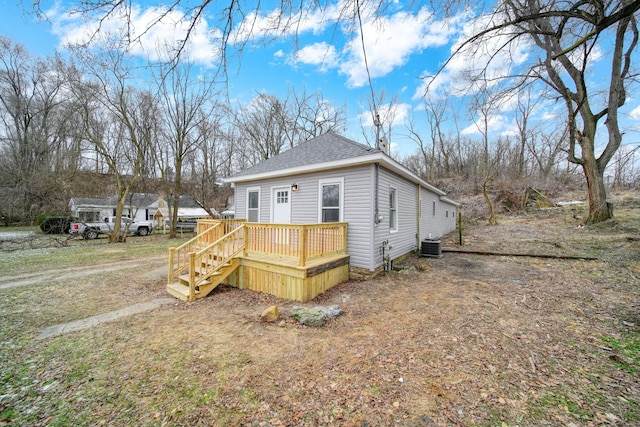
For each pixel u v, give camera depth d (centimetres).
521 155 2292
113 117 1537
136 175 1496
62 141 1920
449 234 1409
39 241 1337
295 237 526
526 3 383
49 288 576
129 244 1376
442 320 375
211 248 560
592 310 391
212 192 2656
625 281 508
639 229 900
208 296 525
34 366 275
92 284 608
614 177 1478
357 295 508
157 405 217
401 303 454
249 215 914
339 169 678
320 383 242
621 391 221
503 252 845
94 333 355
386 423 194
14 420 201
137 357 291
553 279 552
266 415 204
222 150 2423
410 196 908
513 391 225
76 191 1861
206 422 198
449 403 213
